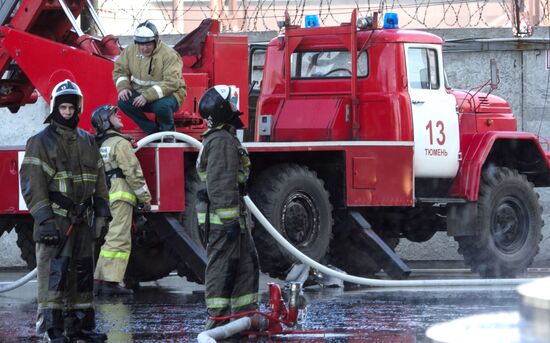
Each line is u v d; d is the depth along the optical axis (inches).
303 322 528.7
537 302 217.8
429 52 812.0
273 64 832.9
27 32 742.5
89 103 721.0
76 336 476.7
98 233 482.6
